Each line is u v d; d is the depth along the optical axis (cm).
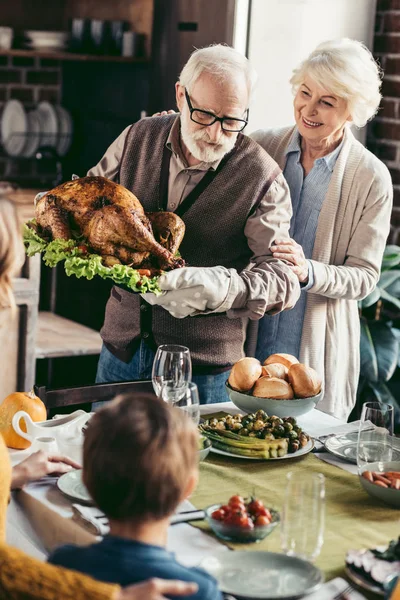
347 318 273
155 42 384
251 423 188
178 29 371
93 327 418
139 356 241
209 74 209
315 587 129
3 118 452
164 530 120
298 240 270
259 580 132
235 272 213
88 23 429
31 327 342
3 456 142
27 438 180
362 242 263
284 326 269
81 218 203
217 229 231
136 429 116
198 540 148
